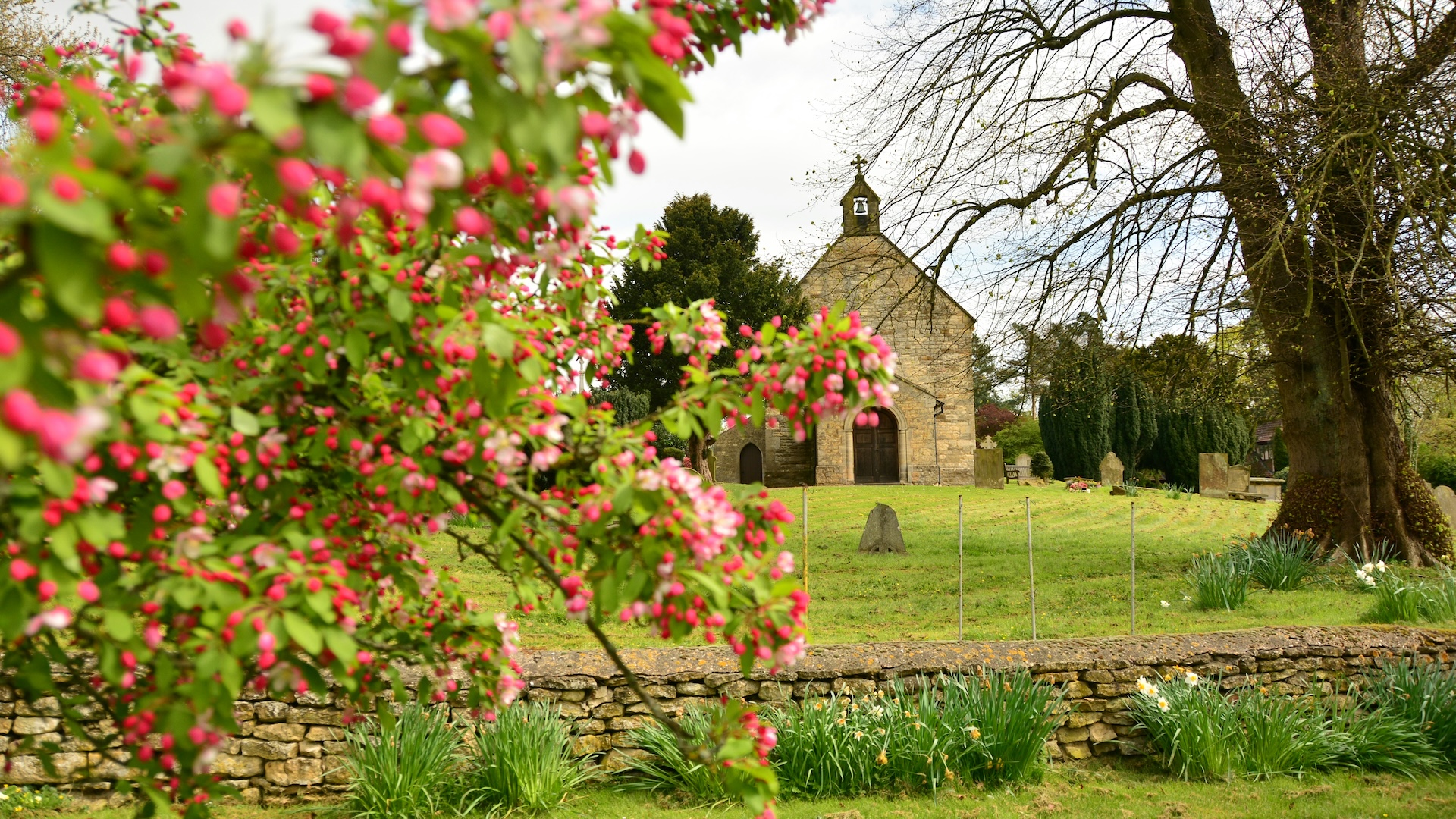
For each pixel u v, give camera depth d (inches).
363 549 87.3
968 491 940.0
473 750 192.1
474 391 76.2
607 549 77.2
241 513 84.1
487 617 102.6
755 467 1203.9
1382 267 374.0
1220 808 186.2
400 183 47.3
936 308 1101.7
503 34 42.1
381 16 41.8
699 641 275.7
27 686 83.7
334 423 82.8
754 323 1073.5
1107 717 216.4
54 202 38.0
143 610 70.2
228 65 41.8
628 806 185.8
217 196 39.8
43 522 59.1
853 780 193.3
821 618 334.0
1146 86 474.3
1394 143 350.3
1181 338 453.7
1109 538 594.9
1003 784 198.2
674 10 80.8
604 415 89.7
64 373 45.3
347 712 106.5
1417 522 416.5
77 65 98.8
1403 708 220.5
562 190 52.7
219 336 48.0
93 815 179.3
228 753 187.9
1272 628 242.5
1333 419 425.4
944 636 297.4
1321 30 408.2
